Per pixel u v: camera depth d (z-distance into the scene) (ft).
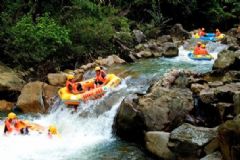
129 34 77.25
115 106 43.55
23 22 60.23
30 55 58.29
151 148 34.17
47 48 59.93
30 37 58.18
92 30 68.80
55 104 48.16
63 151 36.60
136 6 97.09
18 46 57.67
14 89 50.44
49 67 59.67
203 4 111.96
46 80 54.90
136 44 79.56
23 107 48.14
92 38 69.10
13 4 66.49
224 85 39.65
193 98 39.50
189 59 69.56
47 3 71.00
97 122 42.68
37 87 50.06
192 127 32.91
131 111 37.81
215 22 113.09
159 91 39.19
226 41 84.74
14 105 49.90
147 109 37.40
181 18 109.60
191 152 31.07
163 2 103.04
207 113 38.14
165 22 98.17
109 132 41.34
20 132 39.65
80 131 42.11
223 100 37.50
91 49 68.80
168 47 72.38
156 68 60.75
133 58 67.26
